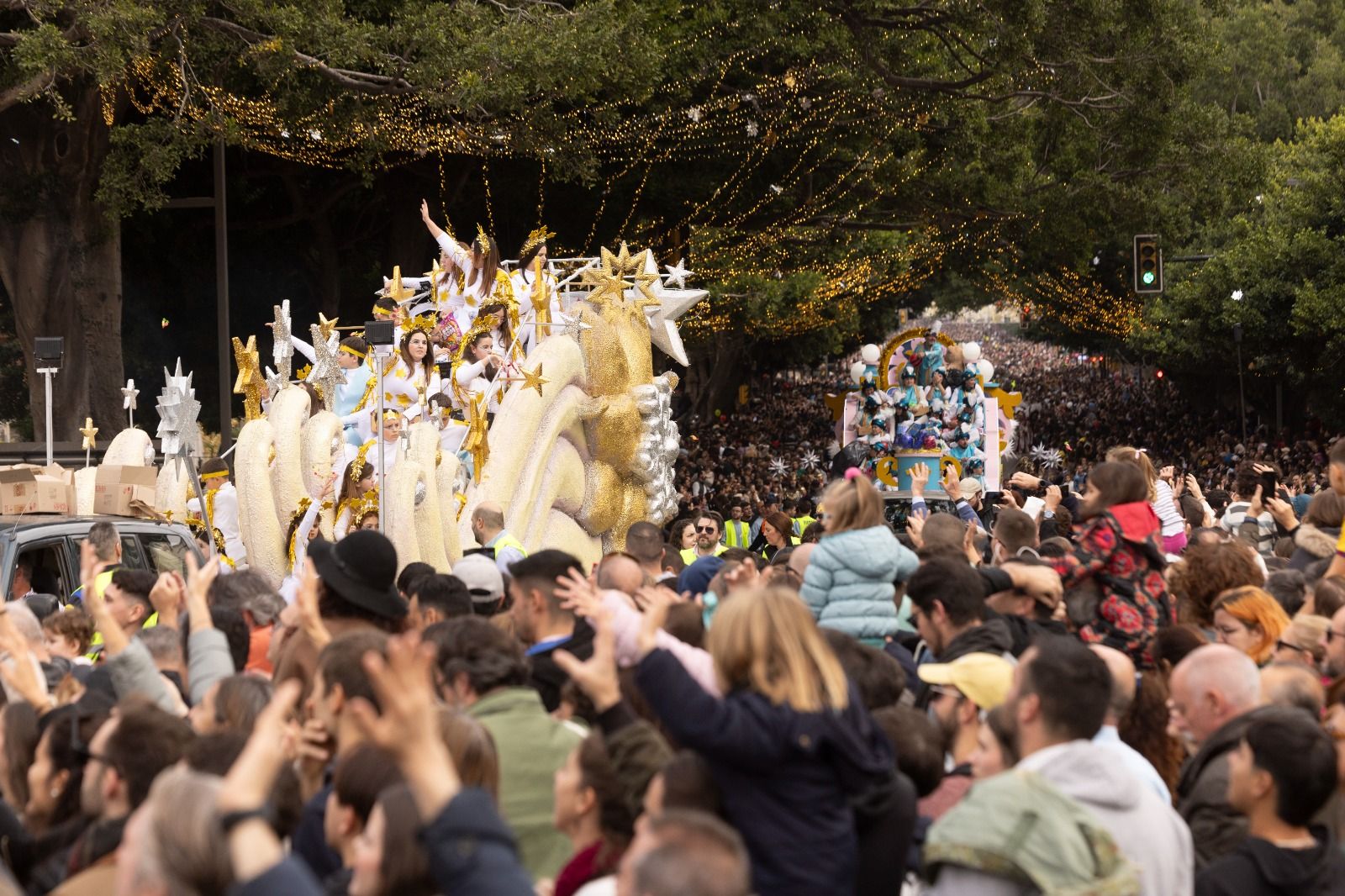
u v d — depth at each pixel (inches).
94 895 247.8
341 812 253.8
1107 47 2076.8
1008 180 2395.4
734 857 180.2
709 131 2005.4
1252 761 279.9
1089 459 3176.7
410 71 1424.7
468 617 324.5
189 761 254.5
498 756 295.6
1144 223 2390.5
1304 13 5625.0
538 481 904.3
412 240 2113.7
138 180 1446.9
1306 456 2696.9
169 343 2118.6
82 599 569.9
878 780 259.4
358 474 747.4
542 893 274.5
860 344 4579.2
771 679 251.6
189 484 784.9
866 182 2336.4
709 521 795.4
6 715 315.0
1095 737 326.0
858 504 409.7
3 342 1807.3
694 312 2138.3
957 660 336.8
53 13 1328.7
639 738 269.7
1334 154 2915.8
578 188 2080.5
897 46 2069.4
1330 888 276.1
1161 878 274.7
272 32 1423.5
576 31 1429.6
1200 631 398.3
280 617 418.9
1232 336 3078.2
